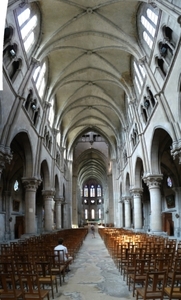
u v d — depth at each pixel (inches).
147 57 784.9
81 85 1286.9
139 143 1027.3
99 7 796.6
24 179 872.9
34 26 789.2
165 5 553.9
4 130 623.5
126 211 1450.5
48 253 381.7
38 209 1492.4
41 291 244.4
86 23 858.8
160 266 278.2
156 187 876.6
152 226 860.0
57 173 1405.0
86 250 779.4
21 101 704.4
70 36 885.2
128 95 1080.2
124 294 294.0
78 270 446.6
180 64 556.7
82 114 1633.9
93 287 327.0
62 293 300.2
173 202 1126.4
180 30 539.2
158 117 756.0
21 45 692.1
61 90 1293.1
